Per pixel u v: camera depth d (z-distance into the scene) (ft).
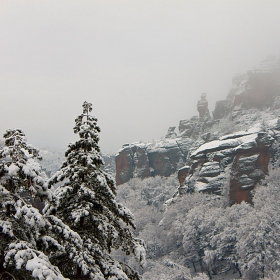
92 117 51.34
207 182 441.27
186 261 322.34
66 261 44.50
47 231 38.68
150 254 354.95
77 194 47.34
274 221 259.80
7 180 36.94
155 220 468.34
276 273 225.35
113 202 49.57
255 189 368.48
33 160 38.83
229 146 462.60
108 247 49.98
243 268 247.50
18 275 34.91
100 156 50.57
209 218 327.47
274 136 467.52
